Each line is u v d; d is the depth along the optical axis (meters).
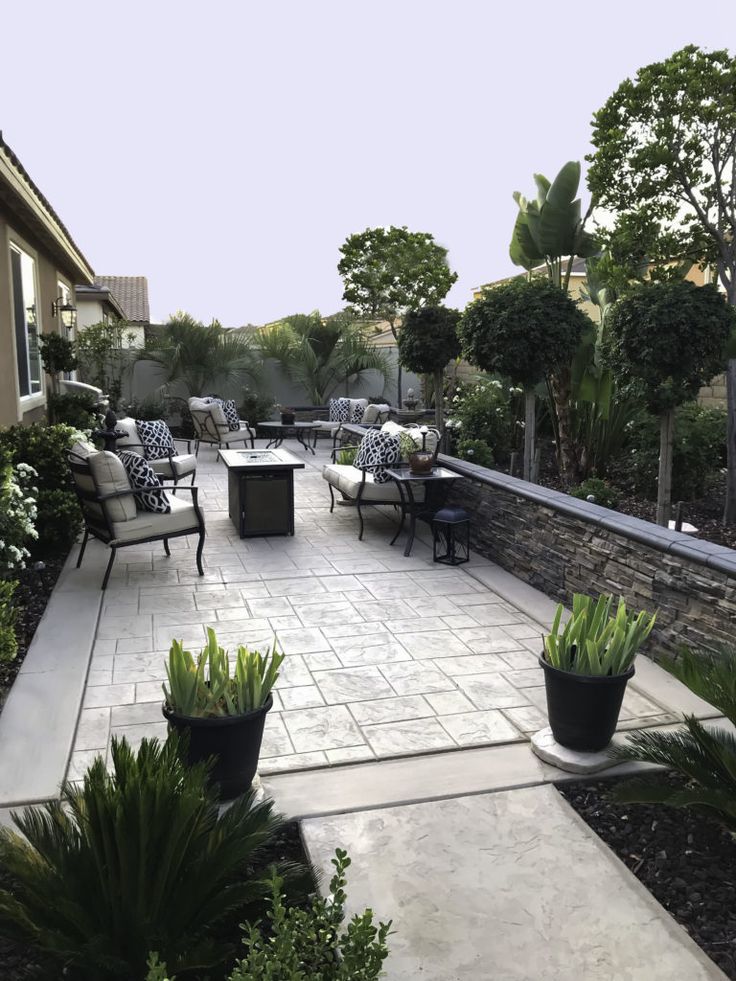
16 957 2.14
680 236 6.44
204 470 11.55
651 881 2.54
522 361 6.94
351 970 1.72
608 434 8.31
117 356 15.94
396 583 6.03
